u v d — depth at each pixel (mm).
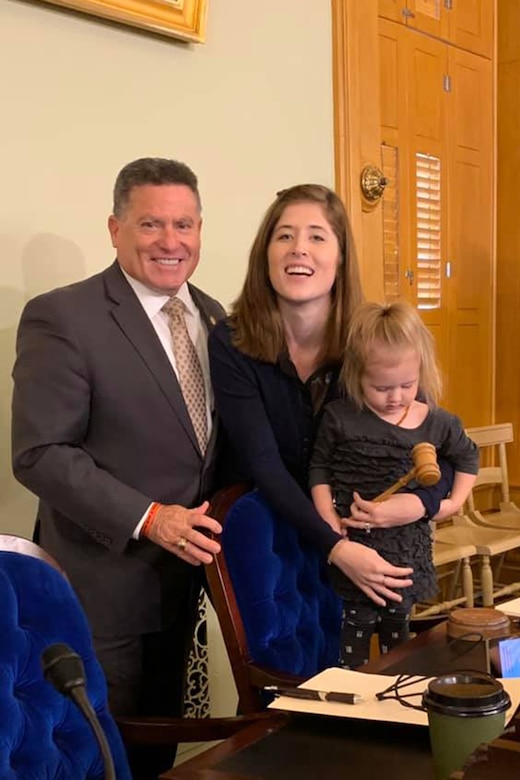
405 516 1692
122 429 1749
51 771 1196
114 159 2305
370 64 3158
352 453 1735
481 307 4043
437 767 942
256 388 1782
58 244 2180
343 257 1801
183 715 2174
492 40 4008
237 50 2656
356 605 1730
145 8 2295
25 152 2102
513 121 4023
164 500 1790
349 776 983
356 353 1722
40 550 1349
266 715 1341
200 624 2285
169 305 1865
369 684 1200
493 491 4047
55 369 1697
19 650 1221
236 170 2668
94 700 1281
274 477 1717
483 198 4016
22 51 2082
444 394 3846
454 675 1001
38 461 1676
